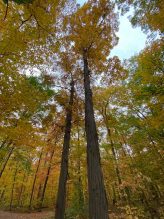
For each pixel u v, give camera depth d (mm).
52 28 5793
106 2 7934
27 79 7703
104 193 4918
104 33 8289
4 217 17047
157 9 5793
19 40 5824
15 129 7285
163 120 8820
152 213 11633
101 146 14984
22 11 5262
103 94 14391
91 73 8945
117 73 8914
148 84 9727
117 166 13078
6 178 23906
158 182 12469
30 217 17578
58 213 7324
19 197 28172
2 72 6543
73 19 7484
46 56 6664
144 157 13203
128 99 14375
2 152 10930
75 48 8227
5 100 6770
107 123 13148
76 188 14555
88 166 5340
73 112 9547
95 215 4582
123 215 11625
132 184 11797
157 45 8227
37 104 7711
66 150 8414
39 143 8438
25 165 21312
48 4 4949
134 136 13867
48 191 25969
